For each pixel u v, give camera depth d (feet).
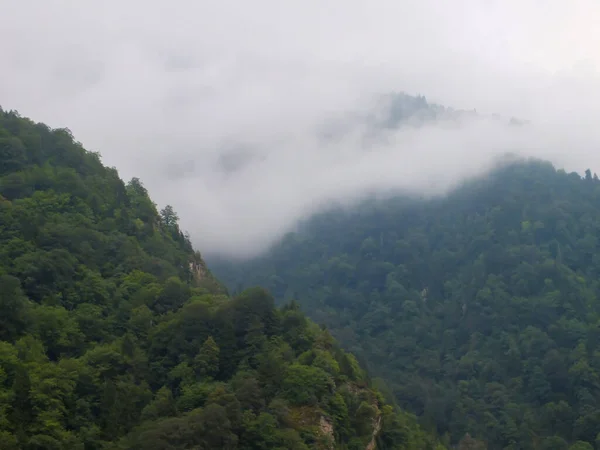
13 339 267.18
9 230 321.93
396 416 323.37
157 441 229.86
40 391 240.94
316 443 248.93
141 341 299.17
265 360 278.46
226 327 293.84
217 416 239.09
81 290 312.09
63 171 386.73
